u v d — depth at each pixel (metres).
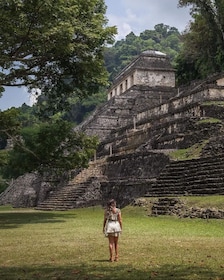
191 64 50.59
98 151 40.66
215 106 27.45
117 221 8.52
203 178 19.08
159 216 17.69
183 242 10.36
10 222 17.66
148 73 51.66
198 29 44.06
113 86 61.69
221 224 13.94
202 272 6.97
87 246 10.19
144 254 8.83
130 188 24.27
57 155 19.80
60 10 14.60
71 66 18.28
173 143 27.95
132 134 35.53
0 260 8.52
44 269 7.51
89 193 28.09
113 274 6.97
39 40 15.25
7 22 14.87
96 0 16.84
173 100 35.53
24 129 27.59
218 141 22.94
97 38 16.50
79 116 86.56
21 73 17.89
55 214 23.03
